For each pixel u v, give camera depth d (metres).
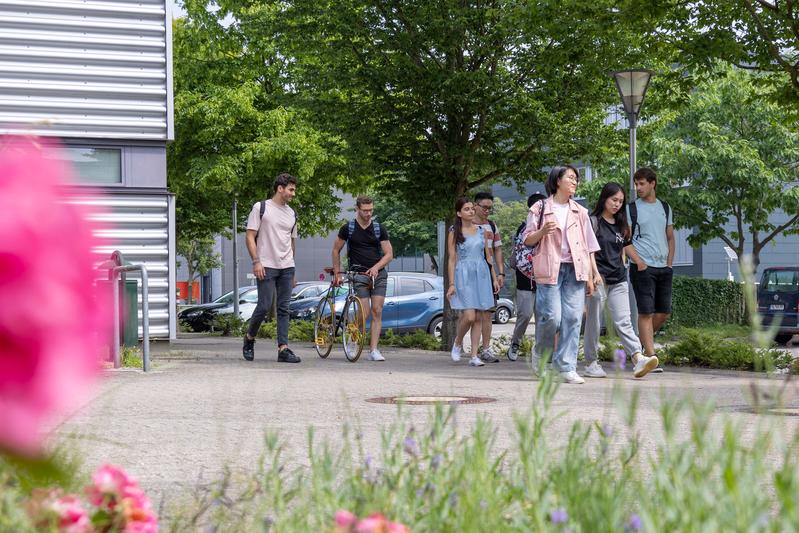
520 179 24.64
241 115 34.41
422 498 3.04
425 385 11.29
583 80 22.77
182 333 37.00
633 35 20.81
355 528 2.26
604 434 3.42
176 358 15.55
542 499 2.81
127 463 5.64
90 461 5.61
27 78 16.64
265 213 15.26
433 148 23.69
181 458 5.85
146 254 17.16
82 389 0.90
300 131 34.31
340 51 22.69
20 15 16.59
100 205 0.92
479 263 15.55
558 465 3.13
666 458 2.69
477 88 21.64
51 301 0.88
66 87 16.81
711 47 18.97
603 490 2.78
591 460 3.40
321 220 37.38
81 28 16.89
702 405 2.65
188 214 40.62
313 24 22.58
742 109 42.53
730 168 42.00
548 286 11.95
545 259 11.96
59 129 16.77
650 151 43.22
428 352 19.89
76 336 0.90
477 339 15.46
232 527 3.23
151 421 7.67
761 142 42.41
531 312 16.64
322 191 35.84
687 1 19.05
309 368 14.04
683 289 34.56
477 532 2.71
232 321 31.23
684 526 2.33
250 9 34.34
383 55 22.45
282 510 3.09
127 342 13.57
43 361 0.88
